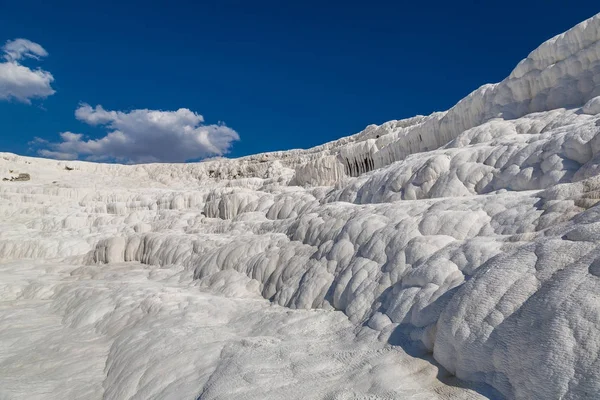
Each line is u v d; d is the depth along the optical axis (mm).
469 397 2586
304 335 4445
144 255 11398
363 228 5578
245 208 13109
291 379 3389
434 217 4820
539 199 4270
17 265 13227
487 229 4328
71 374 4984
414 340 3453
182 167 45656
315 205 10570
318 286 5512
